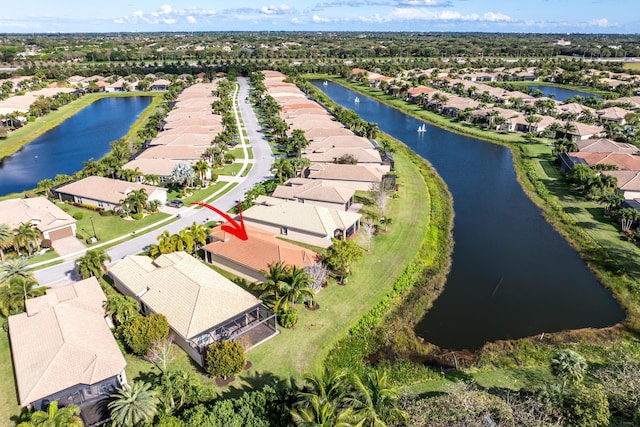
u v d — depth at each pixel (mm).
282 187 86250
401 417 35312
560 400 37750
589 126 142000
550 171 110312
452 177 107688
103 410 37719
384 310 54406
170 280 51188
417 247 70062
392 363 46188
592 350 48406
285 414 34594
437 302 57844
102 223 77875
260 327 49844
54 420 32281
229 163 113875
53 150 131500
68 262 64250
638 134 134000
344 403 33625
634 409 37406
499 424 35812
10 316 47906
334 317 52312
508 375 44438
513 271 65812
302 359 45469
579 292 60500
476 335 51250
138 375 42344
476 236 77125
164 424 33031
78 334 42312
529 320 54188
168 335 47000
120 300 47125
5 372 42875
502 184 103312
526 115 161125
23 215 70562
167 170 101250
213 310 46562
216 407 35125
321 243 68562
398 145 133750
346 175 94500
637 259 67500
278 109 164500
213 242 64750
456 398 38375
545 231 79438
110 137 145000
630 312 55375
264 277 57062
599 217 83125
